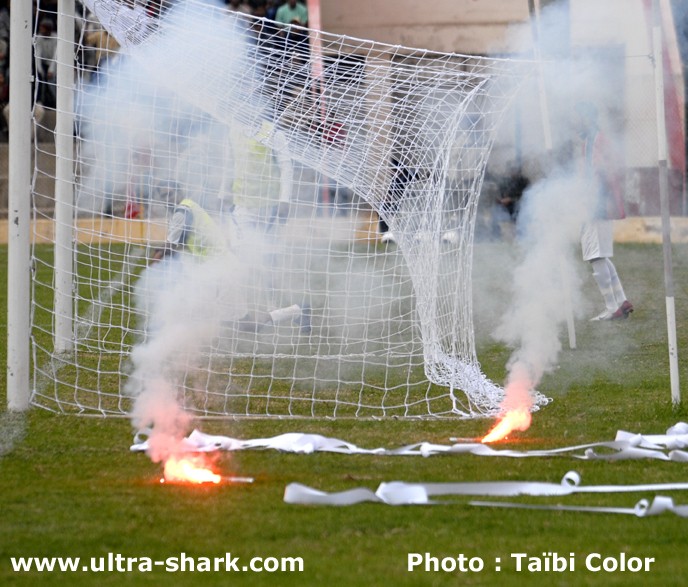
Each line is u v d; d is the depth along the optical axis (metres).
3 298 44.62
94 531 15.73
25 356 24.00
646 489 17.91
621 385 27.25
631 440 20.92
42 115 62.84
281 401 25.72
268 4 73.81
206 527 15.92
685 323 37.59
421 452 20.41
